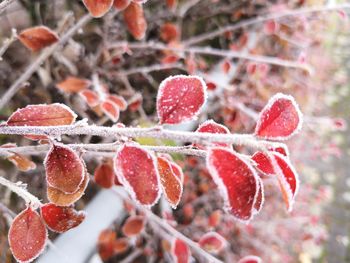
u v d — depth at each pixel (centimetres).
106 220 28
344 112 81
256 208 12
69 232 26
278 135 12
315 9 39
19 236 14
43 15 32
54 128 13
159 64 38
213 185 39
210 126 14
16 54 30
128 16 21
